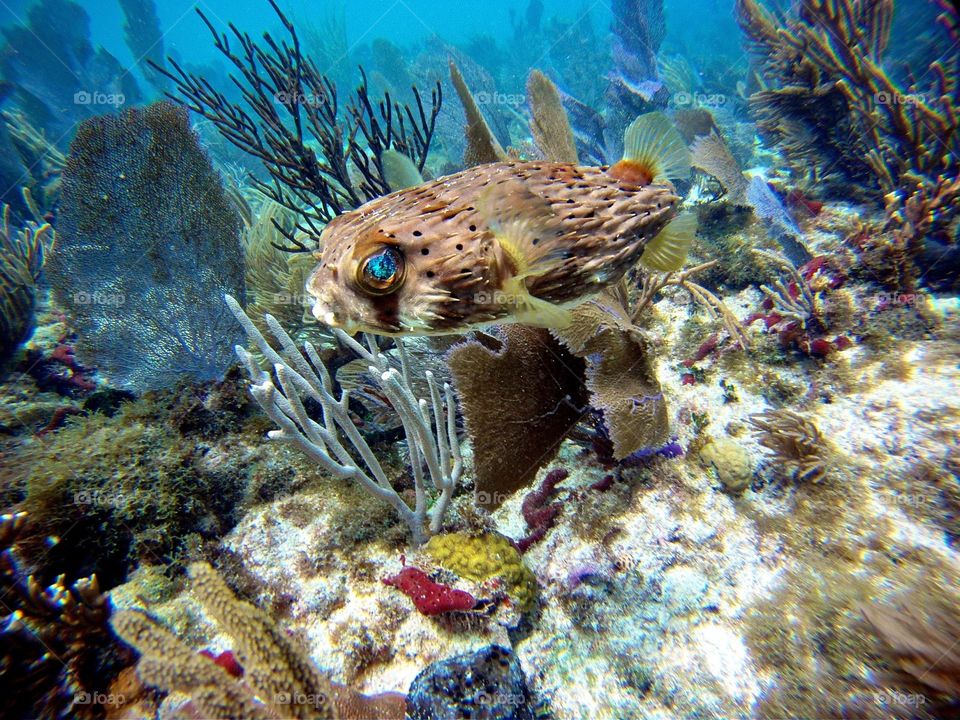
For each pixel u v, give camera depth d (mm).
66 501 386
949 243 521
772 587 348
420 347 489
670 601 356
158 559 397
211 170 529
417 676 316
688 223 332
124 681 333
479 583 360
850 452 411
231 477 436
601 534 393
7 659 317
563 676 340
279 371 331
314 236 586
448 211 264
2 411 559
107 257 513
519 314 279
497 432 386
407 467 462
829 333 511
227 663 327
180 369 511
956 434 396
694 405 477
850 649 307
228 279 529
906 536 354
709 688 318
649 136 328
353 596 368
